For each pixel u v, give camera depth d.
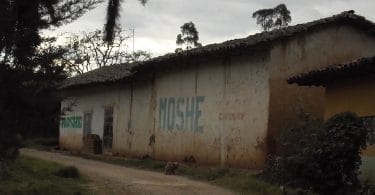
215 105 16.22
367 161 10.66
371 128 10.71
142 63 18.41
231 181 13.23
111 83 21.53
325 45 15.00
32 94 8.51
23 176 11.49
